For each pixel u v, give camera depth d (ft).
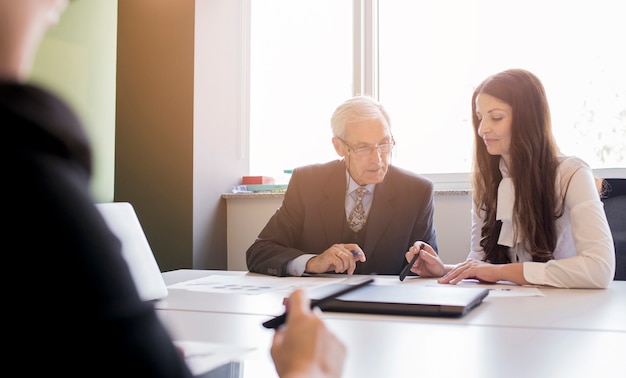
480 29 9.59
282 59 10.74
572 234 5.28
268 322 2.77
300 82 10.63
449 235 8.90
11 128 1.02
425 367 2.07
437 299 3.28
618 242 6.46
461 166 9.65
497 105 5.80
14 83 1.09
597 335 2.63
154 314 1.14
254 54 10.90
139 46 9.70
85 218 1.03
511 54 9.41
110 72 3.65
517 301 3.71
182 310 3.41
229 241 10.11
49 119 1.06
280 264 5.49
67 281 0.99
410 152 9.89
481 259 6.18
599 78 8.91
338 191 6.53
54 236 0.99
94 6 3.46
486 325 2.88
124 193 9.71
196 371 1.98
